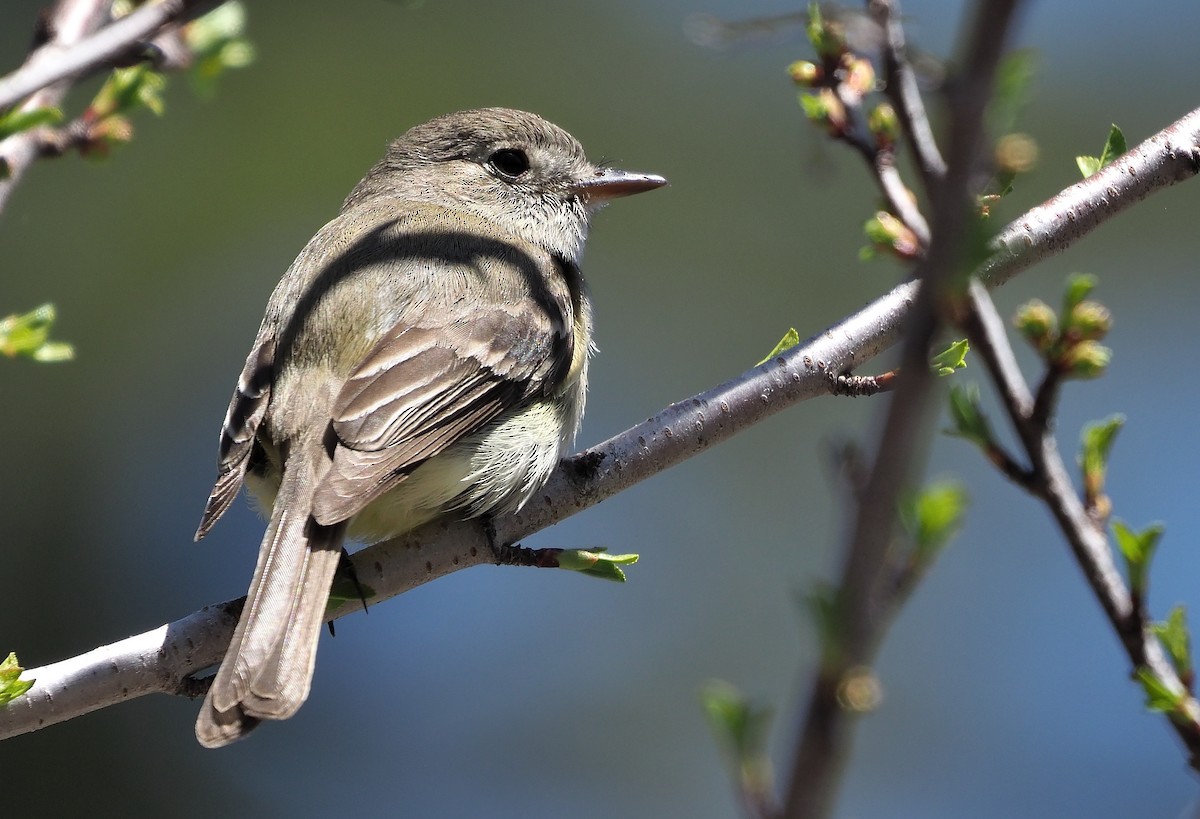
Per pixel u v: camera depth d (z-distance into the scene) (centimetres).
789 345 884
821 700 375
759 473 1648
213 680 736
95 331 1556
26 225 1576
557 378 909
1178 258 1669
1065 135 1655
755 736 477
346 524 768
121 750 1395
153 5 607
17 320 742
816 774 372
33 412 1511
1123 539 591
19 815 1345
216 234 1608
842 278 1661
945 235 398
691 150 1706
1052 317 591
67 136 755
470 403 853
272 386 854
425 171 1087
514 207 1081
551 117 1688
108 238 1591
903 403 375
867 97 784
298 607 728
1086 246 1680
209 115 1647
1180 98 1666
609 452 871
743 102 1722
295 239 1619
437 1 1716
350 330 863
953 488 474
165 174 1622
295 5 1700
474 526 846
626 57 1727
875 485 372
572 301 998
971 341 584
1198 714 577
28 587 1457
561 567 816
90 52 596
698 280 1678
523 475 857
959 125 402
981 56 400
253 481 868
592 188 1100
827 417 1659
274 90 1662
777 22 713
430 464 840
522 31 1723
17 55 1520
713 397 873
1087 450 634
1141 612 589
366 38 1694
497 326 885
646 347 1652
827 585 384
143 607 1473
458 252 934
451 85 1684
